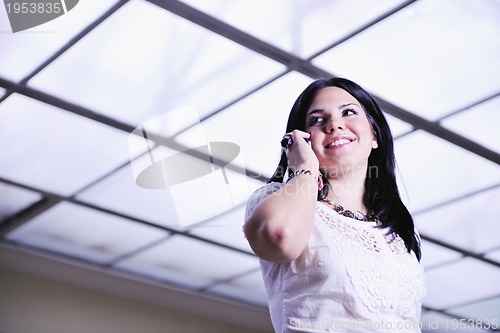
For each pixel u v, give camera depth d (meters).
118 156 7.04
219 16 5.34
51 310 9.80
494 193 7.70
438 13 5.31
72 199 8.03
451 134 6.71
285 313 1.95
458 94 6.19
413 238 2.21
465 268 9.44
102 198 7.97
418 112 6.42
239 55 5.75
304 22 5.41
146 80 6.05
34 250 9.27
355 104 2.26
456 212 8.11
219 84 6.12
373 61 5.81
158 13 5.30
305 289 1.94
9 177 7.60
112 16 5.32
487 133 6.70
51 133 6.80
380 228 2.14
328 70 5.91
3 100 6.31
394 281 2.01
